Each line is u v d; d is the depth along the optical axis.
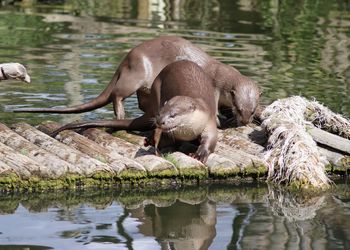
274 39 34.38
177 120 17.59
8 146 17.92
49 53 29.69
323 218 15.34
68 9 40.66
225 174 17.81
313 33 36.19
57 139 19.03
